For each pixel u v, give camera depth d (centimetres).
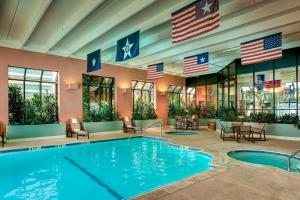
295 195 345
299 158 639
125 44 752
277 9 612
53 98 1106
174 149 873
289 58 1057
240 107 1265
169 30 829
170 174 569
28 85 1070
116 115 1335
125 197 427
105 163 676
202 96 1741
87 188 472
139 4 611
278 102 1117
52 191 453
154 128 1503
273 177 432
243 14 673
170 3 623
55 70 1109
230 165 527
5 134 934
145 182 511
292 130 965
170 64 1446
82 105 1205
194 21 523
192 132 1280
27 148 827
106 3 635
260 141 932
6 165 651
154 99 1622
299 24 730
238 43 935
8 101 969
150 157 750
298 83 1039
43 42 995
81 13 663
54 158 739
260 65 1160
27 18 743
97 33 820
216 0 476
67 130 1132
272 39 743
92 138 1060
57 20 748
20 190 457
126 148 905
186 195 343
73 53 1114
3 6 653
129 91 1436
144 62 1360
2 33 884
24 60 1010
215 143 888
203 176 439
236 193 352
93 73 1255
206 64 959
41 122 1037
